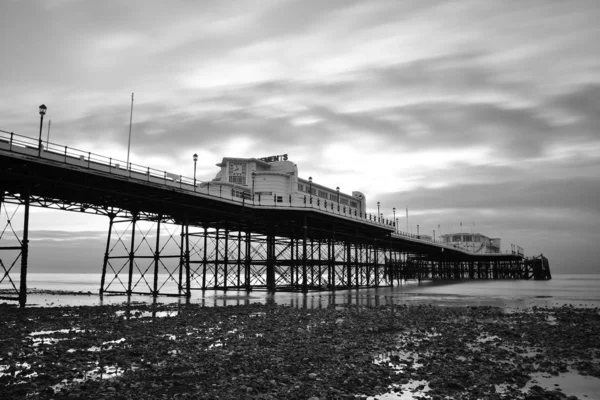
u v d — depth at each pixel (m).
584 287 96.81
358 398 12.56
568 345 20.67
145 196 45.34
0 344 19.03
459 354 18.38
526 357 18.00
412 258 172.12
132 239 50.94
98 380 13.81
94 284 113.75
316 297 52.81
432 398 12.58
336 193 86.38
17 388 12.74
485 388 13.54
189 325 25.55
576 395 13.10
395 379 14.36
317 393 12.86
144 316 29.88
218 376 14.49
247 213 59.50
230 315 30.70
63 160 36.00
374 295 59.25
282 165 71.69
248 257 65.31
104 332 22.75
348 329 25.02
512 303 45.34
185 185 47.53
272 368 15.61
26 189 34.56
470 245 189.12
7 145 32.72
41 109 34.53
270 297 51.62
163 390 12.96
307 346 19.64
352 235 79.25
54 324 25.48
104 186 42.75
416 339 22.02
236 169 69.88
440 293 66.19
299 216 63.69
